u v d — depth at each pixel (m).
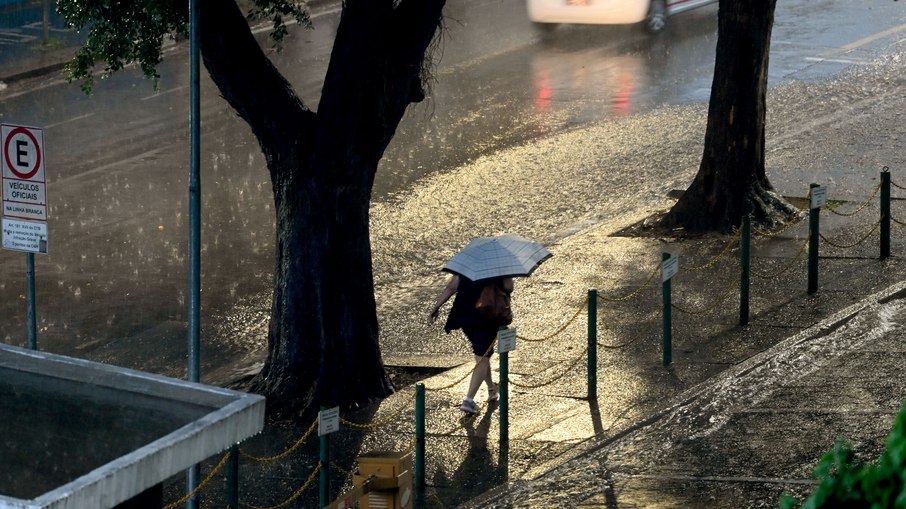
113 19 28.62
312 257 28.69
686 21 68.25
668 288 29.70
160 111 53.56
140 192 44.16
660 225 41.19
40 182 24.70
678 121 52.72
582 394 28.47
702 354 30.55
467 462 25.30
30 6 69.31
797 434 25.11
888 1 75.88
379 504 20.00
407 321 34.59
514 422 27.16
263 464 25.94
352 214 28.83
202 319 34.69
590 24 65.56
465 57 62.41
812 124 52.91
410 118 53.00
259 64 28.22
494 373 29.94
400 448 26.08
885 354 29.45
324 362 28.72
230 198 43.84
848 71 61.09
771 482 22.98
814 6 75.12
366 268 29.22
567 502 22.73
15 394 10.66
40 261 38.19
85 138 49.94
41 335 33.22
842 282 35.28
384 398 29.20
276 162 28.95
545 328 32.91
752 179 40.44
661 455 24.70
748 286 32.34
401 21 28.61
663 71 59.91
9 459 9.45
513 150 49.50
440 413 27.91
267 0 30.72
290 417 28.38
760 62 39.84
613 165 47.72
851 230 39.78
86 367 11.06
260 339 33.59
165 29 29.05
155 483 9.25
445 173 47.00
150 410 10.30
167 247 39.50
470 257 27.47
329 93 28.39
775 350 30.09
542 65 61.16
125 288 36.38
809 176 45.84
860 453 23.89
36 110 53.56
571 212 43.31
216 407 10.37
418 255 39.75
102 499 8.71
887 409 26.08
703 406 26.97
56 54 61.44
